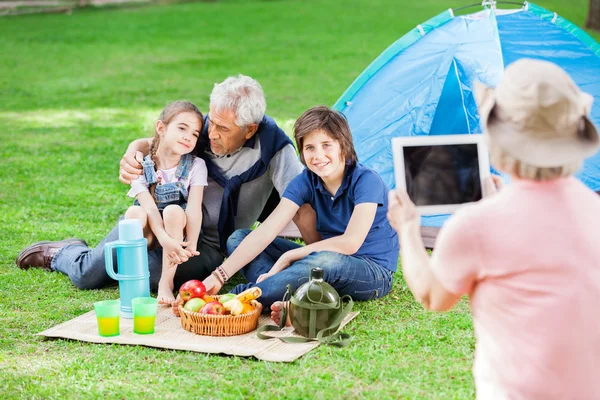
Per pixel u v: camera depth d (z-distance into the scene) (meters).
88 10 19.80
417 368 3.04
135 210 3.81
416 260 2.05
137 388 2.91
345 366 3.06
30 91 10.30
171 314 3.66
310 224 3.97
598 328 1.85
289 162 3.99
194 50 13.64
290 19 17.58
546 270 1.86
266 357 3.13
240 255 3.74
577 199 1.91
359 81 5.06
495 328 1.93
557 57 4.93
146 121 8.57
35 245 4.33
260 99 3.83
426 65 4.96
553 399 1.87
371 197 3.65
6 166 6.64
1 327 3.52
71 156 7.04
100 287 4.04
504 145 1.88
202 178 3.97
